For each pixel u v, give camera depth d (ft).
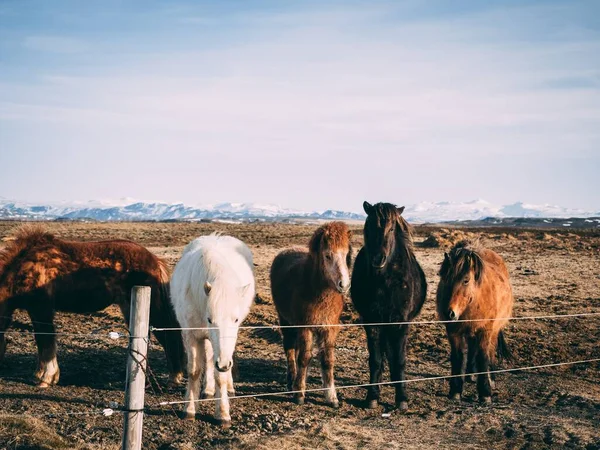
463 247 30.01
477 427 23.77
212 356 24.97
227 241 30.48
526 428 23.50
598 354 36.96
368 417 25.14
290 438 22.09
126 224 185.47
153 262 30.37
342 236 25.67
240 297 22.91
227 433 22.81
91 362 33.86
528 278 64.80
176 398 27.17
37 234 29.71
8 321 29.27
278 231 148.25
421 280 28.45
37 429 21.30
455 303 26.40
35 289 28.76
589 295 55.98
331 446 21.52
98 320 45.24
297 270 27.81
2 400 25.64
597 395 28.55
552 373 32.94
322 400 27.55
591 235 132.98
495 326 28.35
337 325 26.91
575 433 22.81
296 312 27.14
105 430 22.49
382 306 26.45
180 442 21.66
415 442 22.03
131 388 16.11
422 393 29.01
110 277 29.58
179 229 155.33
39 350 28.81
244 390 29.17
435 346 38.34
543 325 44.04
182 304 24.84
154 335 30.01
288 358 29.40
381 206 26.35
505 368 34.01
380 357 26.99
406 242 26.76
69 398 26.55
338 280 24.99
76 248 29.63
